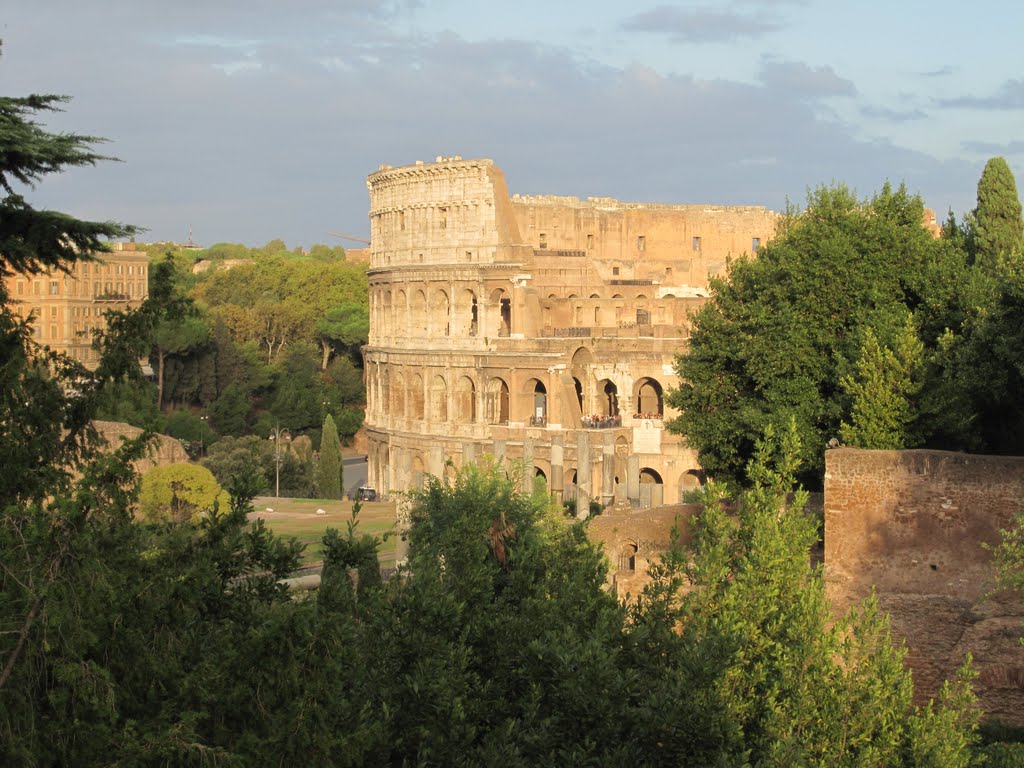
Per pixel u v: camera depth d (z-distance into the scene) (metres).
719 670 38.88
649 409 182.62
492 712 41.72
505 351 180.38
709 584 44.44
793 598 43.81
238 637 34.09
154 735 29.95
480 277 184.50
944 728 40.22
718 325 94.62
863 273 87.69
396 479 193.50
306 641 33.88
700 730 37.00
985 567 58.44
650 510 86.19
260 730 33.03
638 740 38.12
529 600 44.91
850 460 61.12
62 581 30.19
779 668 40.91
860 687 40.84
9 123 46.34
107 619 31.19
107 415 39.19
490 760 37.25
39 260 49.34
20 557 30.56
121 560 33.00
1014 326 69.81
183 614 33.56
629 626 44.59
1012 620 56.66
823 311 88.12
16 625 30.02
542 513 61.75
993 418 74.94
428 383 189.00
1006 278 71.56
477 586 46.19
